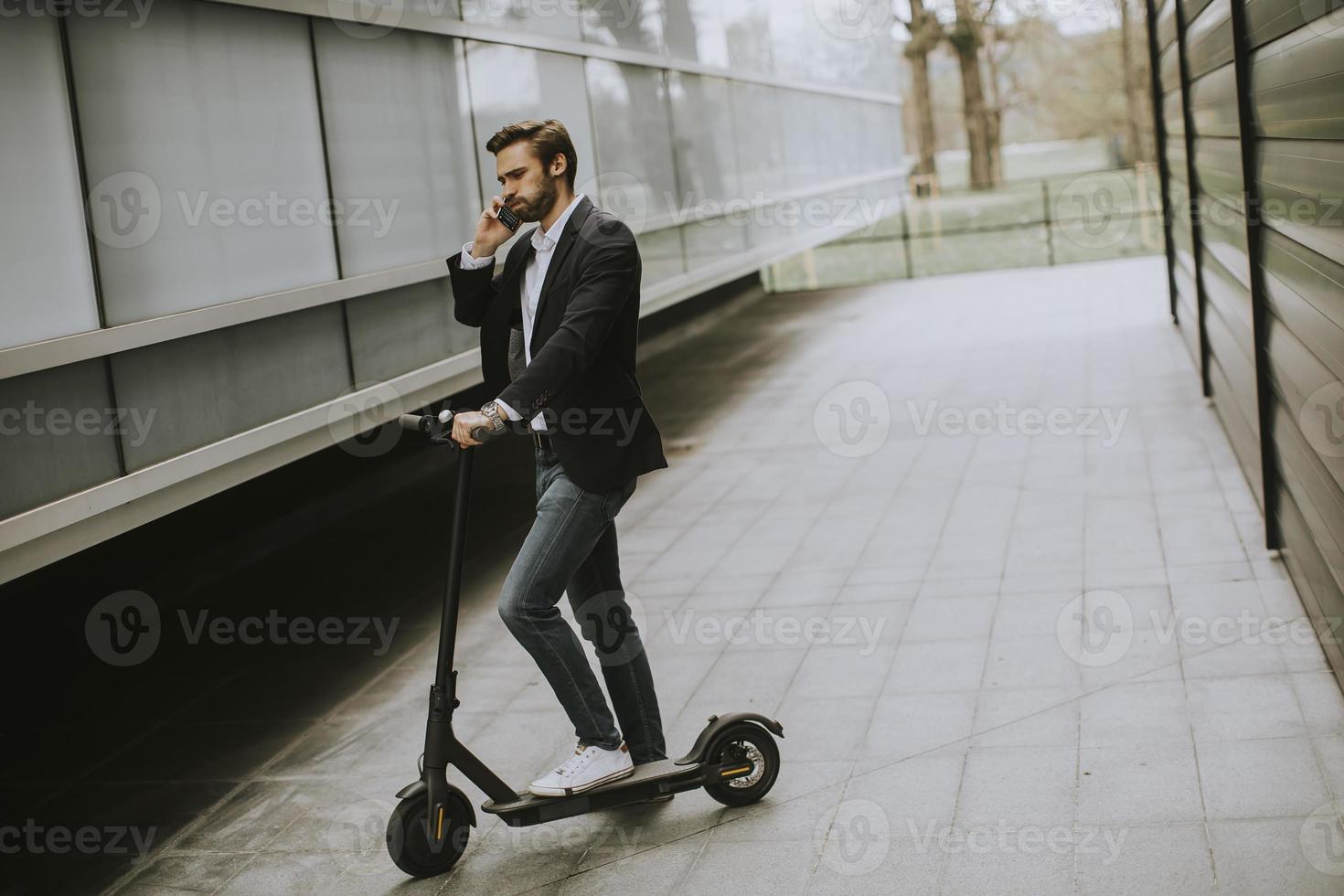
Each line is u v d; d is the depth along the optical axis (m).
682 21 11.50
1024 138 38.81
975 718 4.13
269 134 5.22
